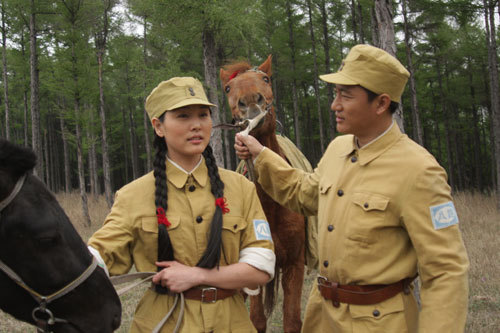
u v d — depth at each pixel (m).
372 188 1.80
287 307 2.91
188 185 1.87
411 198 1.73
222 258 1.85
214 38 9.93
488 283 4.71
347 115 1.84
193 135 1.80
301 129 29.08
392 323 1.75
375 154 1.84
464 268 1.68
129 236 1.83
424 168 1.74
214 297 1.79
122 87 22.41
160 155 1.89
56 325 1.48
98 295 1.49
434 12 11.58
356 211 1.82
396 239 1.78
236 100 2.79
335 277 1.89
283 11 18.23
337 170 1.97
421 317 1.67
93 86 13.07
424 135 24.41
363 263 1.79
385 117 1.86
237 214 1.91
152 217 1.83
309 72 20.19
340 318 1.85
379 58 1.78
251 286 1.84
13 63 17.16
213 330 1.77
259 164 2.33
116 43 14.28
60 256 1.41
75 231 1.50
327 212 1.93
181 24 9.70
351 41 18.17
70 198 19.48
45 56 15.95
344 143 2.06
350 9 17.67
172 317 1.78
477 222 8.93
